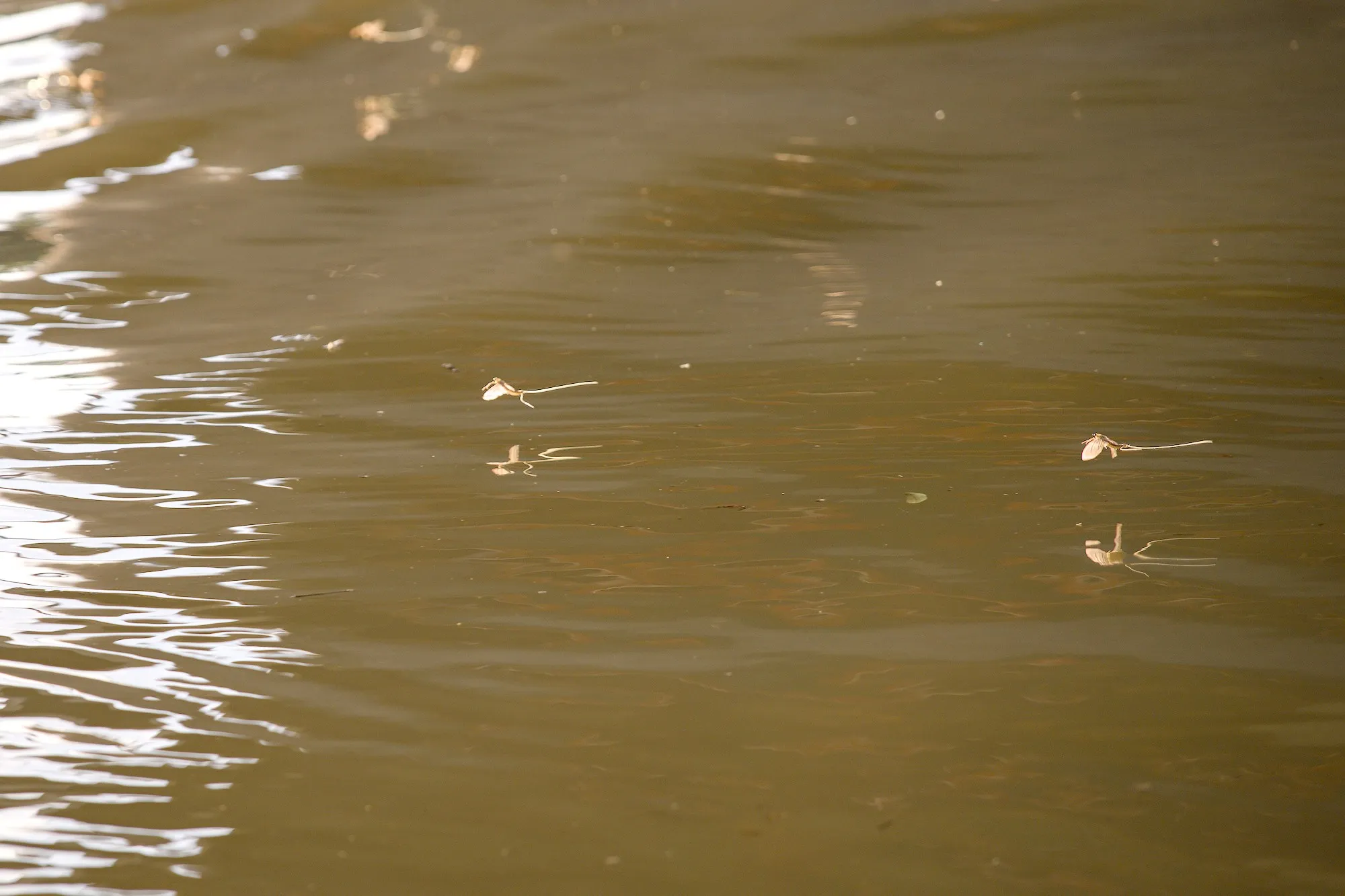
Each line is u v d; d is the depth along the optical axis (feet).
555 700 21.72
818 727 20.83
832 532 27.99
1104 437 31.37
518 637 23.76
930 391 36.65
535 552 27.22
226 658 23.17
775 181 59.82
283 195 58.54
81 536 28.17
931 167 61.93
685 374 38.47
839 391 36.78
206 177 61.16
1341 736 20.33
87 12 87.35
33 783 19.47
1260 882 17.07
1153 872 17.30
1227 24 79.77
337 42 80.69
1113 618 24.13
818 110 69.10
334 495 30.32
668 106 69.82
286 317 44.14
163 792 19.26
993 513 28.81
